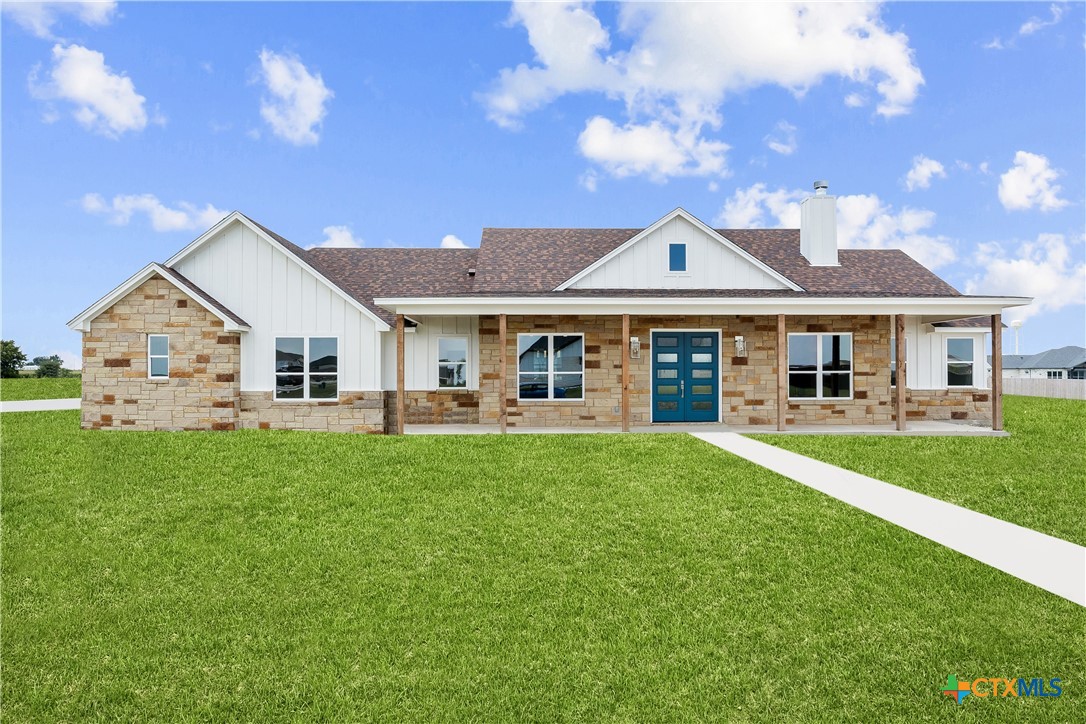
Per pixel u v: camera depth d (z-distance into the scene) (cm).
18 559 680
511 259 1830
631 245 1673
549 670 468
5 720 412
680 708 421
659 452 1184
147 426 1522
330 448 1227
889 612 553
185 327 1521
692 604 574
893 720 407
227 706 427
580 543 724
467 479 995
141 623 543
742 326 1638
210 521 803
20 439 1324
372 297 1748
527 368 1628
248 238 1584
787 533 749
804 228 1942
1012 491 934
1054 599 568
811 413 1647
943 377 1780
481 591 604
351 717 412
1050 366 5519
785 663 476
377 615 557
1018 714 410
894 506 850
